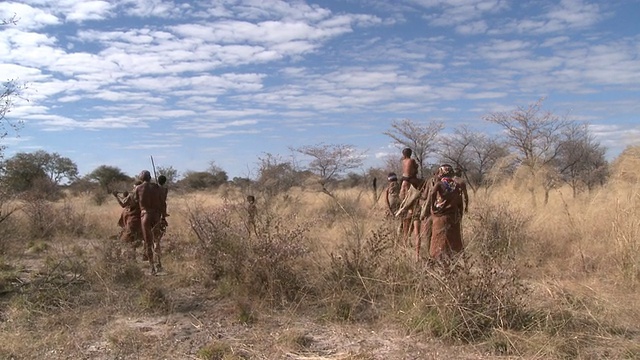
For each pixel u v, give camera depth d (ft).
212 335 17.70
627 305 18.90
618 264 23.59
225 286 22.18
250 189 57.98
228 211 27.45
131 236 29.86
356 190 66.69
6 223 35.65
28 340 17.13
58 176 146.41
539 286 20.53
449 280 17.78
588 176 58.03
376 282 20.76
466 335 16.81
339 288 20.65
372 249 21.98
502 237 26.96
